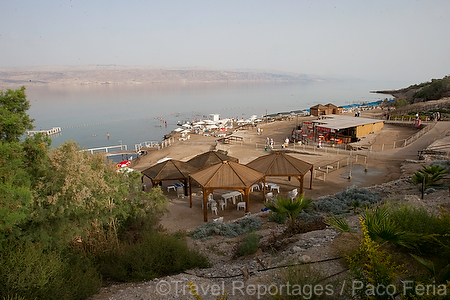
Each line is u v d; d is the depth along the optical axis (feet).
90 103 377.09
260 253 29.25
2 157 23.32
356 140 109.29
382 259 16.15
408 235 18.12
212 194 62.44
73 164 28.22
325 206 44.88
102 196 33.55
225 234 39.29
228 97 485.15
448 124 118.93
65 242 28.09
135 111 292.81
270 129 160.35
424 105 171.73
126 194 38.63
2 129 24.94
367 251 16.08
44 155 27.17
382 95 506.48
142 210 39.68
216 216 52.44
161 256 26.99
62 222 27.68
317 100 412.16
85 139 164.45
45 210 26.00
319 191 62.64
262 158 64.95
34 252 22.39
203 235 39.78
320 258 21.90
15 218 21.62
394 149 93.15
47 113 273.95
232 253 32.04
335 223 22.20
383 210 22.36
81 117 248.32
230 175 53.21
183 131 166.50
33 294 19.93
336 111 187.52
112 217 34.68
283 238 32.42
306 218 39.29
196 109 313.94
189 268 27.55
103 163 38.78
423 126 123.65
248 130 161.89
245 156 101.04
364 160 84.23
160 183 72.64
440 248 18.69
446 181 49.03
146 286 23.21
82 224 30.68
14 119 25.00
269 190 65.92
